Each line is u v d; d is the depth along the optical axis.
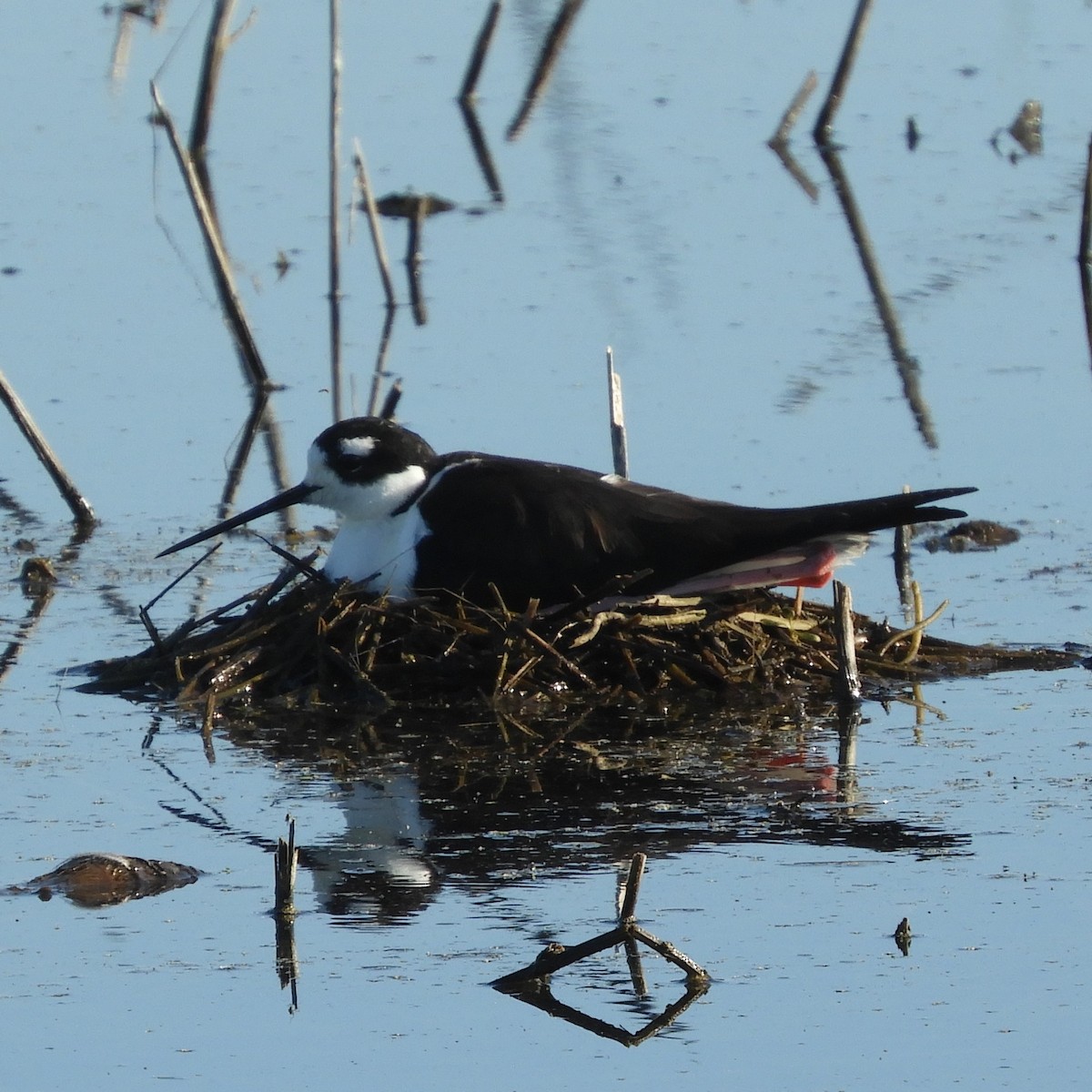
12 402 16.09
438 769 11.45
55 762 11.56
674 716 12.34
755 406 17.86
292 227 23.20
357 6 31.89
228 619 13.20
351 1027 8.29
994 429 17.25
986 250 22.11
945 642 13.23
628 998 8.51
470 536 12.72
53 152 25.69
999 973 8.65
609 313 20.33
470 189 24.48
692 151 25.83
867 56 29.70
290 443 17.70
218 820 10.66
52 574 14.92
